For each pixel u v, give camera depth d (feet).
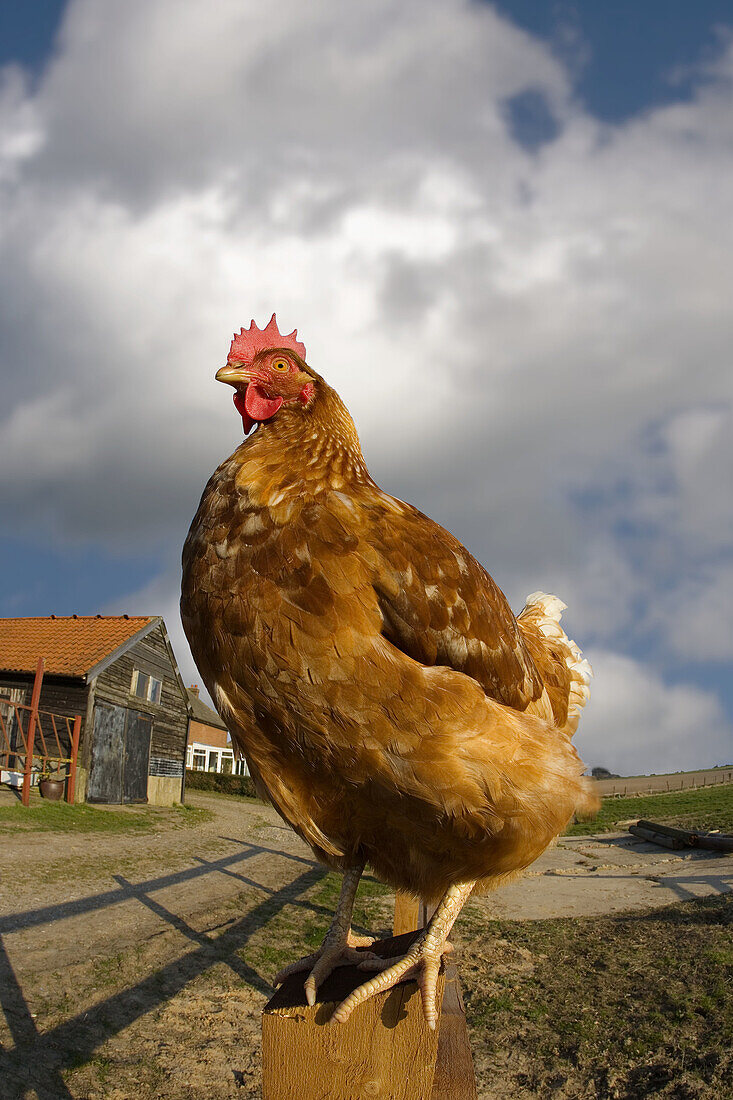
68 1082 3.12
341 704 1.32
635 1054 3.32
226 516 1.40
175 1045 3.52
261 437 1.56
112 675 14.16
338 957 1.34
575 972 4.57
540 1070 3.29
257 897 6.79
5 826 9.09
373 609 1.37
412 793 1.35
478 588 1.58
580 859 9.98
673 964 4.52
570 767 1.49
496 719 1.40
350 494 1.47
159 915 5.77
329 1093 1.10
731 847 9.62
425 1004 1.11
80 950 4.73
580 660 2.54
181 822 12.60
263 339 1.78
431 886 1.53
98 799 13.46
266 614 1.32
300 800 1.48
